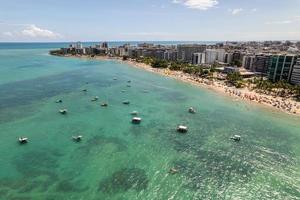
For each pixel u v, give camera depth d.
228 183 76.31
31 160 85.38
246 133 114.69
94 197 68.12
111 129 114.12
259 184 76.25
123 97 171.62
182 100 169.50
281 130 119.56
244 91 196.88
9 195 67.81
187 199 68.75
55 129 111.62
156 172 80.56
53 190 70.31
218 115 139.62
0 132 106.19
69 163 84.12
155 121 126.56
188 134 111.38
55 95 168.50
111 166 83.12
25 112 131.88
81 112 136.12
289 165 87.19
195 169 83.12
